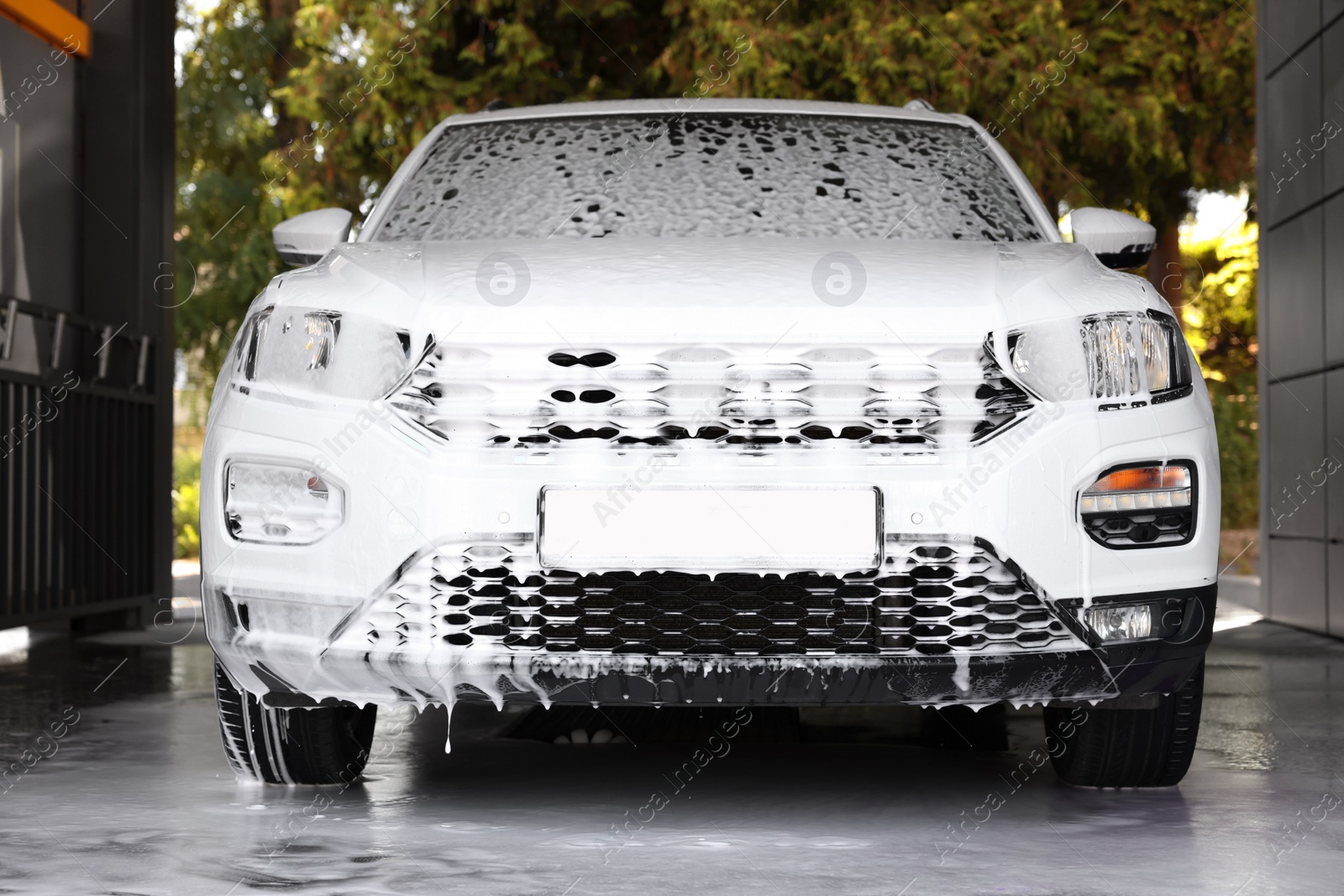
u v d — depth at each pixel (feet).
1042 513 11.22
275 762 13.32
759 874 10.41
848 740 16.25
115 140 30.96
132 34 31.04
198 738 16.74
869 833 11.69
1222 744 16.15
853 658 11.07
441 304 11.52
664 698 11.16
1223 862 10.78
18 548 25.80
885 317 11.31
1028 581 11.18
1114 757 13.00
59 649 26.78
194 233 73.67
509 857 10.90
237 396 12.18
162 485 31.83
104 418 29.50
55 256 29.99
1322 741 16.33
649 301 11.41
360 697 11.60
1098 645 11.38
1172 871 10.52
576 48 52.70
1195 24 53.36
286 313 12.14
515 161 16.11
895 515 11.07
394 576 11.18
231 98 72.84
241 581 11.76
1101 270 12.80
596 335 11.25
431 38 51.85
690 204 15.14
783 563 11.04
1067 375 11.53
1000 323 11.42
